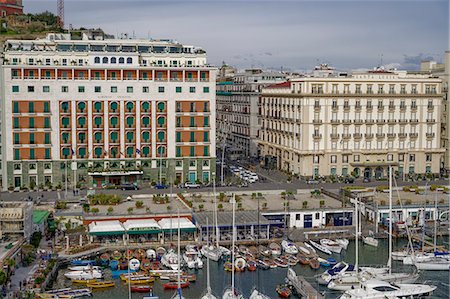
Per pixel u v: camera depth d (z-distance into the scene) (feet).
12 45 538.47
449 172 606.55
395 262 362.53
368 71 648.79
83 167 539.29
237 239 393.50
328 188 531.91
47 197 489.67
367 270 333.21
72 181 538.06
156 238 391.04
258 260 356.79
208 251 342.85
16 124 522.88
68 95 529.45
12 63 520.42
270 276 341.00
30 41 542.16
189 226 389.39
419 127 606.55
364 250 387.14
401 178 598.75
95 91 533.55
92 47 546.26
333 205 444.14
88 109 534.37
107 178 541.75
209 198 475.31
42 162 531.09
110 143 541.34
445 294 311.47
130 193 498.69
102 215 403.34
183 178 556.51
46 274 319.68
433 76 636.48
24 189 525.75
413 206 438.81
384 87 597.11
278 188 528.22
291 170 613.52
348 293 298.56
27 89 522.06
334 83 586.86
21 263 340.80
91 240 383.65
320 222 429.79
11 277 317.63
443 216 445.37
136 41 568.82
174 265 343.26
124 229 380.78
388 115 599.16
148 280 325.42
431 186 505.66
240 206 432.66
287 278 328.08
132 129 542.98
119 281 329.52
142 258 357.61
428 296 306.96
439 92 608.19
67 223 407.23
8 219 357.41
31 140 527.40
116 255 360.89
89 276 328.90
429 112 607.37
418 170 609.01
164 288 320.50
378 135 597.93
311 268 351.87
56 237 393.29
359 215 423.64
